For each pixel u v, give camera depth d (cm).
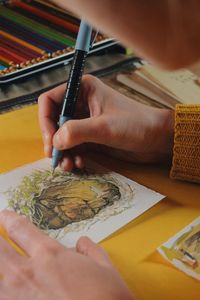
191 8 31
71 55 101
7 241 54
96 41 104
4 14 116
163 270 54
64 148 69
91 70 98
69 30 111
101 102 75
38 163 71
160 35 33
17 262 49
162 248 57
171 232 59
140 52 34
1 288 46
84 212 62
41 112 75
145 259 55
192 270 54
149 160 73
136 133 71
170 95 90
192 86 93
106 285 46
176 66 35
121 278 48
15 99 88
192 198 66
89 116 77
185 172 69
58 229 59
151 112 74
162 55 34
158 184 68
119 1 31
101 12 32
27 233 52
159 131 72
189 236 59
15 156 72
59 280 46
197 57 34
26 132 78
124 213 62
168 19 32
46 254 49
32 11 118
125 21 32
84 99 77
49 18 116
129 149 72
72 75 75
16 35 108
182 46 33
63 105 73
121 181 68
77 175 69
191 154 69
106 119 70
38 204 63
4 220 54
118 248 57
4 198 64
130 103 76
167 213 63
